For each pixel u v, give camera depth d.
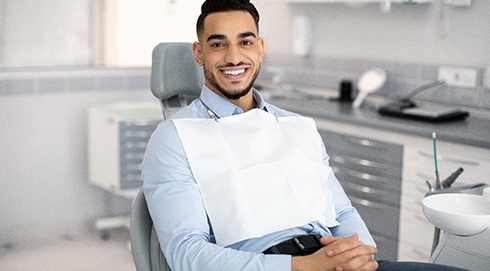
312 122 2.26
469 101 3.86
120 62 5.06
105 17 5.00
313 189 2.13
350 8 4.45
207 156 2.05
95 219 4.82
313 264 1.83
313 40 4.71
